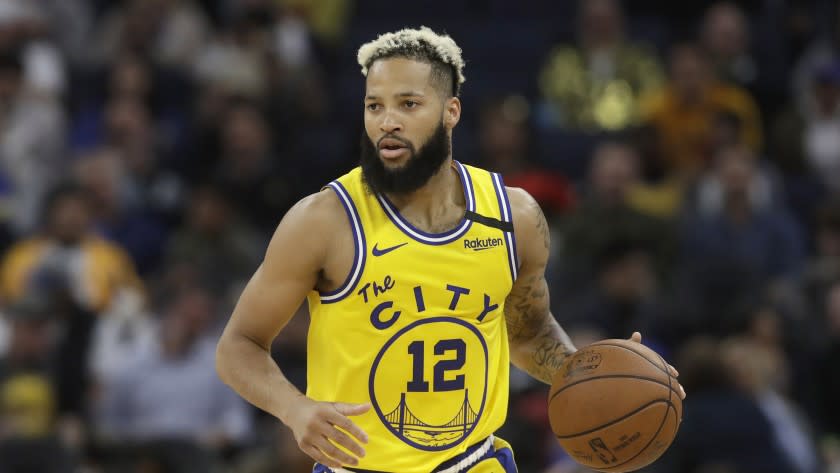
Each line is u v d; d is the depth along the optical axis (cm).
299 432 1061
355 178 1137
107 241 2967
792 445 2244
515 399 2275
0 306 2741
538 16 3731
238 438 2516
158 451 2181
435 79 1104
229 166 3103
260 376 1110
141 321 2669
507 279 1148
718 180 2802
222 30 3741
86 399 2502
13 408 2242
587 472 1944
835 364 2534
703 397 2208
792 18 3494
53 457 2102
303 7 3631
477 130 3325
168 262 2867
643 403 1127
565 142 3225
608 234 2702
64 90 3494
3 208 3069
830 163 3142
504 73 3569
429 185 1121
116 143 3195
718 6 3638
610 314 2578
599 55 3328
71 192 2772
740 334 2527
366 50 1116
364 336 1115
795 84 3378
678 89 3103
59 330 2530
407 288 1109
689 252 2750
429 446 1138
